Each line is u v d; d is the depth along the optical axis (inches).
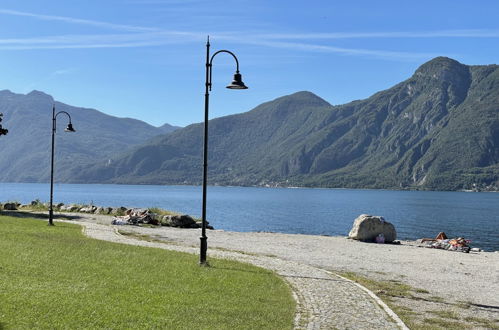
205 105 766.5
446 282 748.6
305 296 576.1
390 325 468.1
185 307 489.1
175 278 628.1
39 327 393.1
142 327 415.8
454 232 2861.7
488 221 3745.1
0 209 1865.2
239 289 590.9
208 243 1139.9
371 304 550.0
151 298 514.3
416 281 744.3
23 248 762.2
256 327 438.6
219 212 4685.0
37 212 1813.5
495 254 1227.9
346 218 3978.8
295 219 3853.3
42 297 474.9
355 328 452.8
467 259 1056.2
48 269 613.6
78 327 401.4
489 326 498.3
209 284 607.5
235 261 814.5
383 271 826.8
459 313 546.3
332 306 532.4
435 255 1104.8
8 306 434.3
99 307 461.4
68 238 973.8
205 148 763.4
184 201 6988.2
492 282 767.1
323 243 1263.5
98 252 796.0
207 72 765.3
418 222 3646.7
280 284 634.2
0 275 552.1
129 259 747.4
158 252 858.8
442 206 6289.4
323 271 767.7
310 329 442.0
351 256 1013.2
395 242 1395.2
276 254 983.0
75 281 563.2
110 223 1530.5
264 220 3725.4
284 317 478.3
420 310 548.4
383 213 4776.1
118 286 556.1
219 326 433.1
